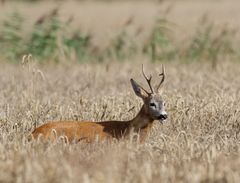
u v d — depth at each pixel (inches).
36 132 1898.4
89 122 1945.1
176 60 4072.3
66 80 3255.4
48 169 1487.5
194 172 1489.9
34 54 4010.8
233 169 1534.2
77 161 1612.9
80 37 4148.6
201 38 4126.5
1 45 4101.9
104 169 1499.8
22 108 2325.3
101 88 2974.9
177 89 2765.7
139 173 1489.9
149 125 1980.8
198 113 2218.3
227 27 4527.6
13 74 2967.5
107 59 4156.0
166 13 4271.7
